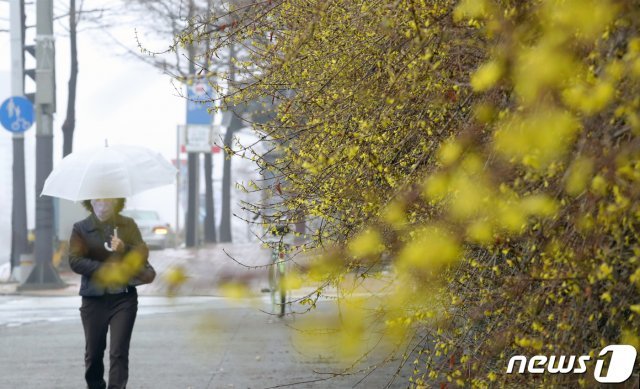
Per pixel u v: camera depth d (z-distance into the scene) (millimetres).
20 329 24109
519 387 8211
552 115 6012
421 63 8102
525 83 6109
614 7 5828
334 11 9453
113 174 14172
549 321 7773
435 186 7055
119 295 13719
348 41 9430
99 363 14039
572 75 6129
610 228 6633
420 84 8367
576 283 6969
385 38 8922
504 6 6891
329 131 9227
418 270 7676
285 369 16594
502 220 6625
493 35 7117
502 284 8188
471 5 6910
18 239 40312
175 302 6762
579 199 6703
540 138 5871
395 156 8945
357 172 9000
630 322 7387
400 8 8195
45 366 18219
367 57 9305
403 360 10016
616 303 7215
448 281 8484
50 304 31359
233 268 6688
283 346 18703
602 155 6184
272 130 10453
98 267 13609
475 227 6602
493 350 8148
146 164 14641
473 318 8266
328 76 9586
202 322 7828
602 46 6215
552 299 7477
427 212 7703
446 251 6363
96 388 14195
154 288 33188
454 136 7965
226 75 11016
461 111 8484
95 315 13766
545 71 5992
